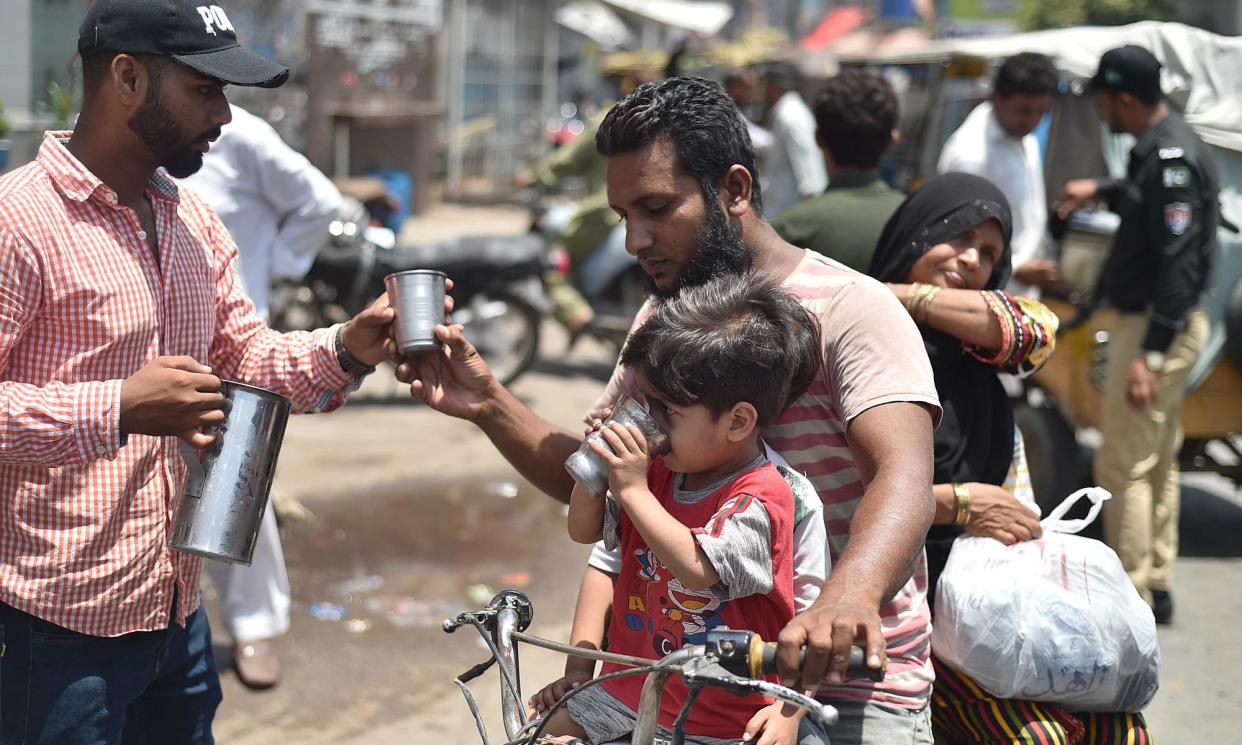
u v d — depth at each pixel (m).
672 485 2.01
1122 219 4.72
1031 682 2.36
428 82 17.30
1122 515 4.84
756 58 15.08
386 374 9.17
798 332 1.93
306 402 2.66
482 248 8.38
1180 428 5.21
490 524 5.98
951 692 2.52
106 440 2.20
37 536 2.32
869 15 23.94
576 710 2.07
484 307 8.52
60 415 2.17
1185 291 4.51
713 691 1.91
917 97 8.44
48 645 2.36
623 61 16.88
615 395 2.30
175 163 2.38
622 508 1.97
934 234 2.70
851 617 1.59
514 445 2.46
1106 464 4.88
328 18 14.77
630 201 2.07
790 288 2.12
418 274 2.45
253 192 4.30
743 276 1.99
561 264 8.84
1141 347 4.62
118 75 2.27
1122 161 6.16
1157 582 4.91
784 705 1.87
